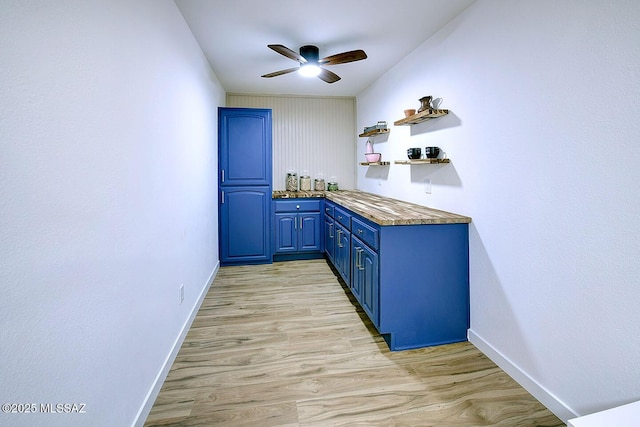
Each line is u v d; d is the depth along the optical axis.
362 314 2.55
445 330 2.09
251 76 3.50
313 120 4.56
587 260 1.28
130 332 1.29
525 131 1.57
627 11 1.11
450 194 2.25
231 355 1.96
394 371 1.79
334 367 1.83
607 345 1.21
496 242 1.80
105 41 1.10
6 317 0.69
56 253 0.85
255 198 3.82
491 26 1.80
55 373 0.84
